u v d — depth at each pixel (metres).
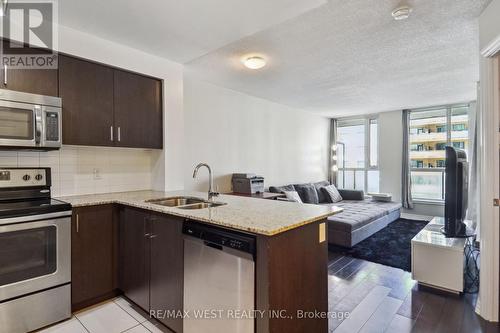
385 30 2.41
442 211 5.55
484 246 2.14
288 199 4.27
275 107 5.30
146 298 2.14
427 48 2.78
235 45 2.73
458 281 2.46
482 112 2.16
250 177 4.13
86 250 2.28
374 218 4.47
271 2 1.86
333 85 4.10
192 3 1.89
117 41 2.54
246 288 1.43
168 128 3.04
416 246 2.66
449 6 2.04
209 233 1.61
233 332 1.49
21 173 2.25
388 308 2.29
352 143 6.88
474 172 4.54
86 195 2.71
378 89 4.30
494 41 1.90
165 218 1.96
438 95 4.66
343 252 3.73
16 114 2.03
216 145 4.17
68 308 2.14
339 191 6.25
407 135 5.84
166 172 3.04
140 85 2.83
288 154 5.64
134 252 2.28
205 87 3.99
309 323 1.66
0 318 1.83
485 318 2.12
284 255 1.47
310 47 2.77
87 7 1.96
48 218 2.03
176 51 2.77
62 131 2.31
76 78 2.39
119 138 2.67
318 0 1.83
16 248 1.89
